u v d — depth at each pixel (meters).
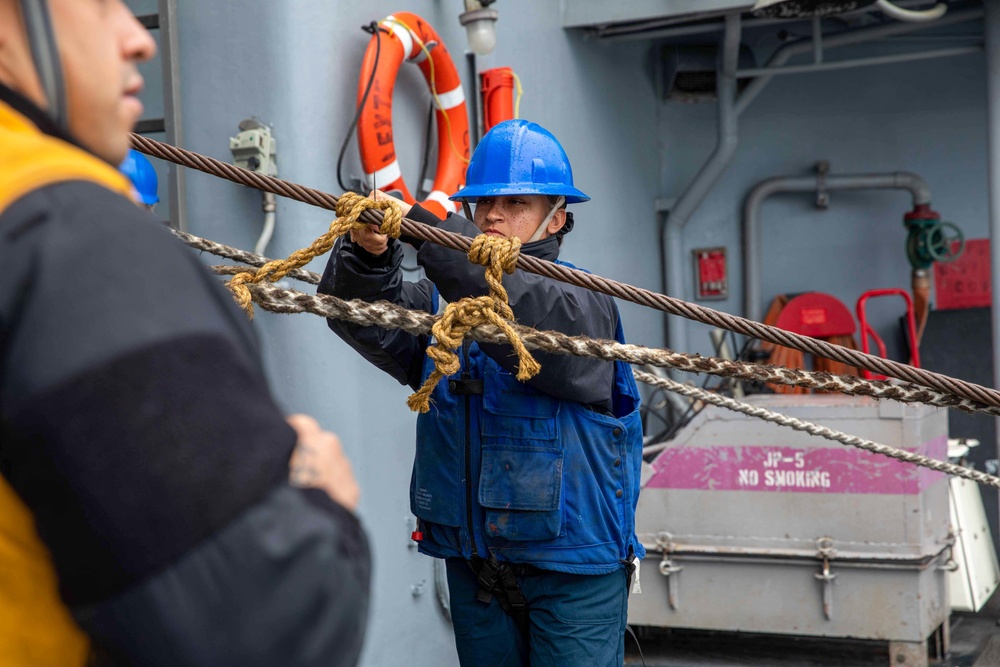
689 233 7.20
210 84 3.67
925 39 6.92
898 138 7.02
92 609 0.66
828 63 6.29
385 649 3.80
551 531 2.29
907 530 4.28
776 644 4.98
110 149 0.81
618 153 6.36
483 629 2.44
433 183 4.24
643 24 5.83
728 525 4.51
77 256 0.67
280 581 0.68
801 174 7.10
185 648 0.66
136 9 3.79
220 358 0.69
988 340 6.64
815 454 4.38
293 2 3.57
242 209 3.64
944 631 4.70
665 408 6.20
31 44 0.76
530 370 1.71
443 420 2.40
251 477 0.67
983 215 6.93
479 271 2.02
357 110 3.67
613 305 2.40
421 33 3.97
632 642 5.02
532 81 5.22
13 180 0.70
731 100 6.61
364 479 3.72
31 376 0.65
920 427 4.30
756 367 1.79
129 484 0.64
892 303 7.01
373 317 1.84
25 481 0.67
